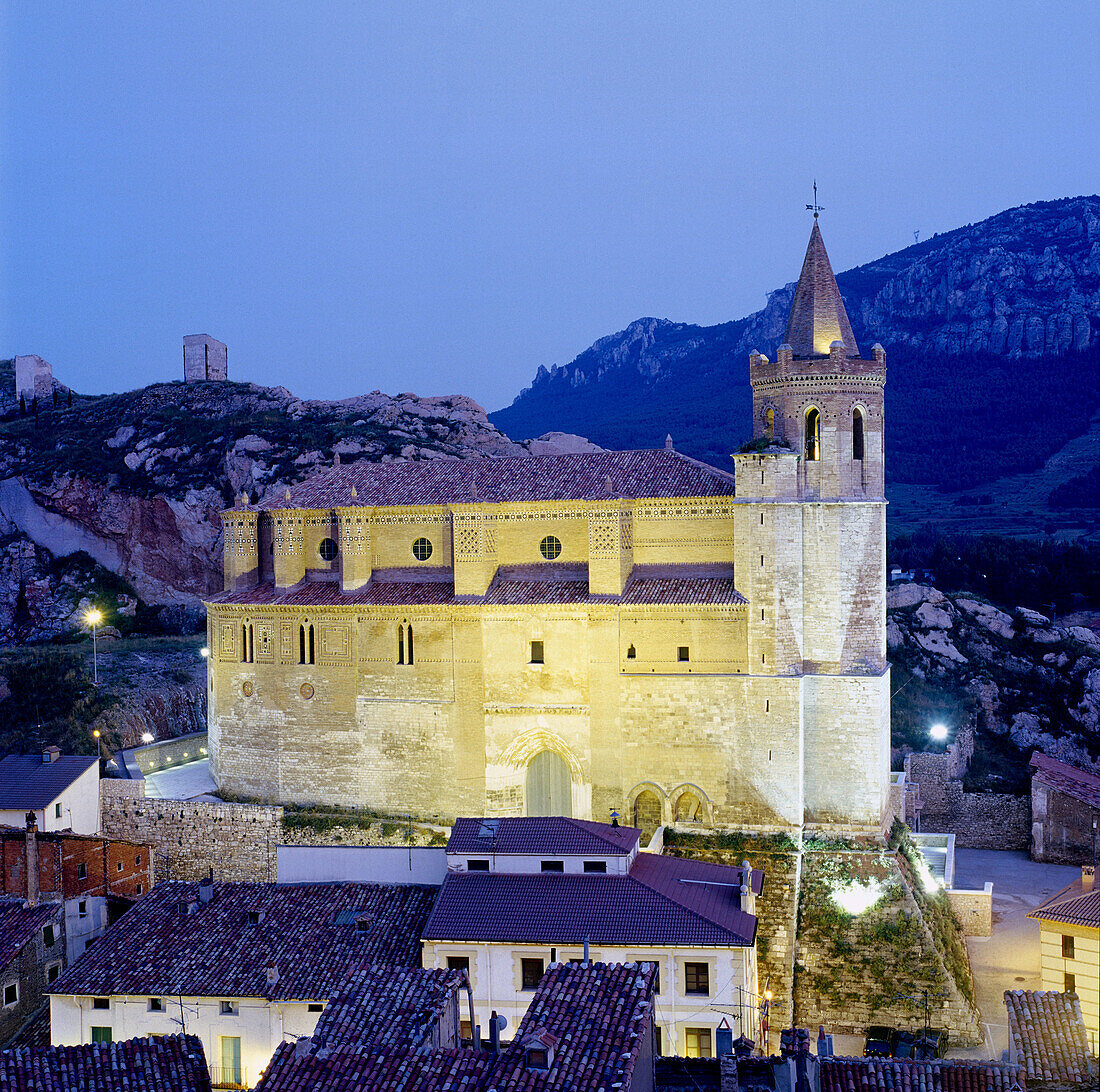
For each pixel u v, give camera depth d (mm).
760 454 68500
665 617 70812
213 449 146000
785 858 66188
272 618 80062
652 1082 36594
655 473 75438
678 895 52906
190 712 104750
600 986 37219
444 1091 33000
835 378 69938
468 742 75125
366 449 142500
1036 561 149375
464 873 54938
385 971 40688
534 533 76250
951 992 58188
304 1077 34469
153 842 76750
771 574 68250
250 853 75125
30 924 59188
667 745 70688
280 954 52125
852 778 69125
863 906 62719
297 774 79375
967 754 99625
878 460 71125
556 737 73250
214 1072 49750
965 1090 37969
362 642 77562
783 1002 58656
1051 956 59344
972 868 83312
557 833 56031
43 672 100438
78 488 144500
